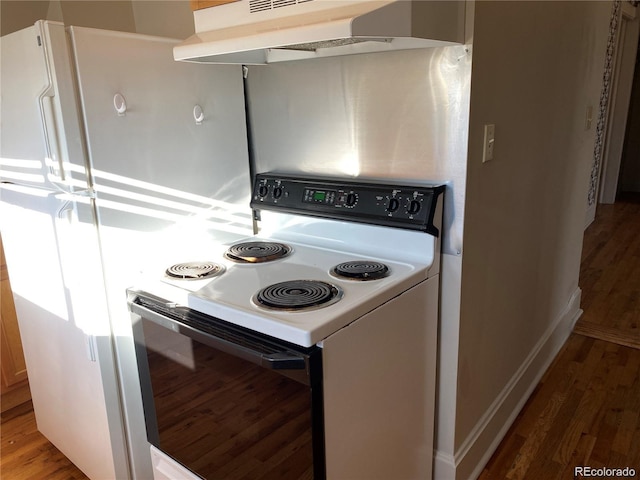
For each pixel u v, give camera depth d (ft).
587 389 7.70
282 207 5.84
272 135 6.09
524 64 5.54
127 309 5.05
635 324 9.78
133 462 5.51
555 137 7.00
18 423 7.41
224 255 5.42
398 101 4.95
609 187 19.99
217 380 4.22
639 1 16.93
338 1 3.82
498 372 6.50
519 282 6.66
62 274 5.12
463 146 4.62
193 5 4.85
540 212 6.96
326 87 5.45
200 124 5.51
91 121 4.54
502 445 6.53
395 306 4.40
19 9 6.66
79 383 5.47
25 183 5.19
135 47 4.77
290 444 3.89
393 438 4.79
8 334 7.53
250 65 5.97
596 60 8.38
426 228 4.72
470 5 4.28
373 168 5.33
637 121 21.61
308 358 3.56
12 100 4.96
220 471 4.50
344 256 5.30
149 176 5.08
